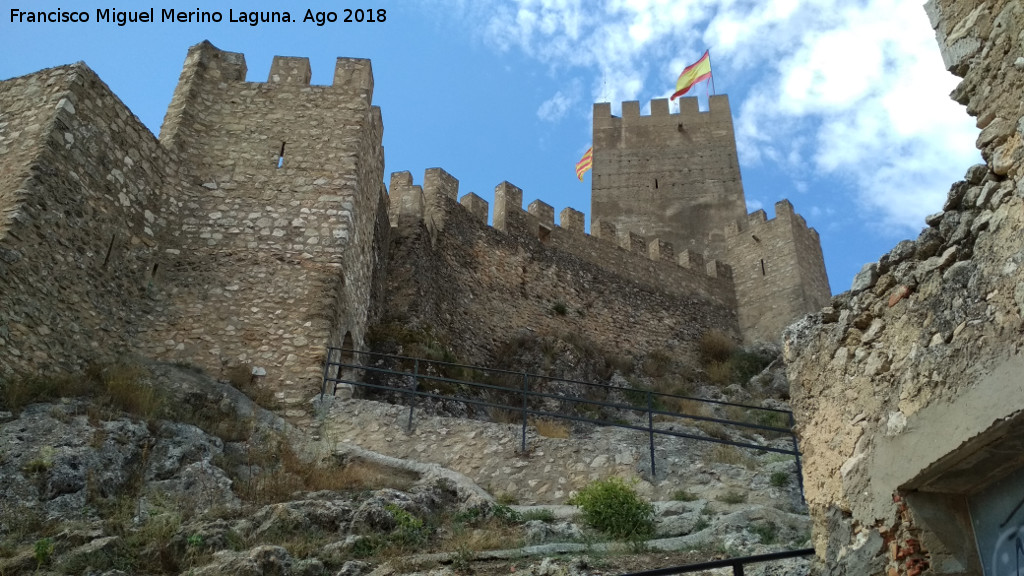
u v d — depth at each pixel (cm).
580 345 2712
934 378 562
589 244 3114
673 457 1419
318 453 1355
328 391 1576
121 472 1109
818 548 648
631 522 1090
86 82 1552
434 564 938
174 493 1109
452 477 1276
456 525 1098
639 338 2992
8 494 998
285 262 1686
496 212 2939
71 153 1480
